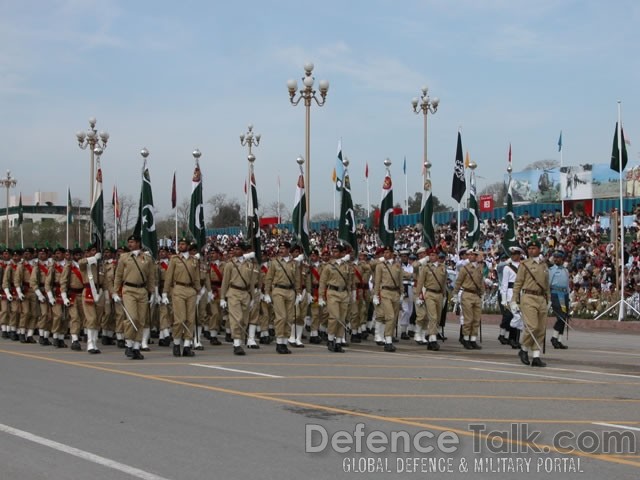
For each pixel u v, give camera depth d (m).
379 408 9.99
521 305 14.71
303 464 7.33
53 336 18.30
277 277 16.55
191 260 16.02
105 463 7.32
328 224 55.38
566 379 12.70
